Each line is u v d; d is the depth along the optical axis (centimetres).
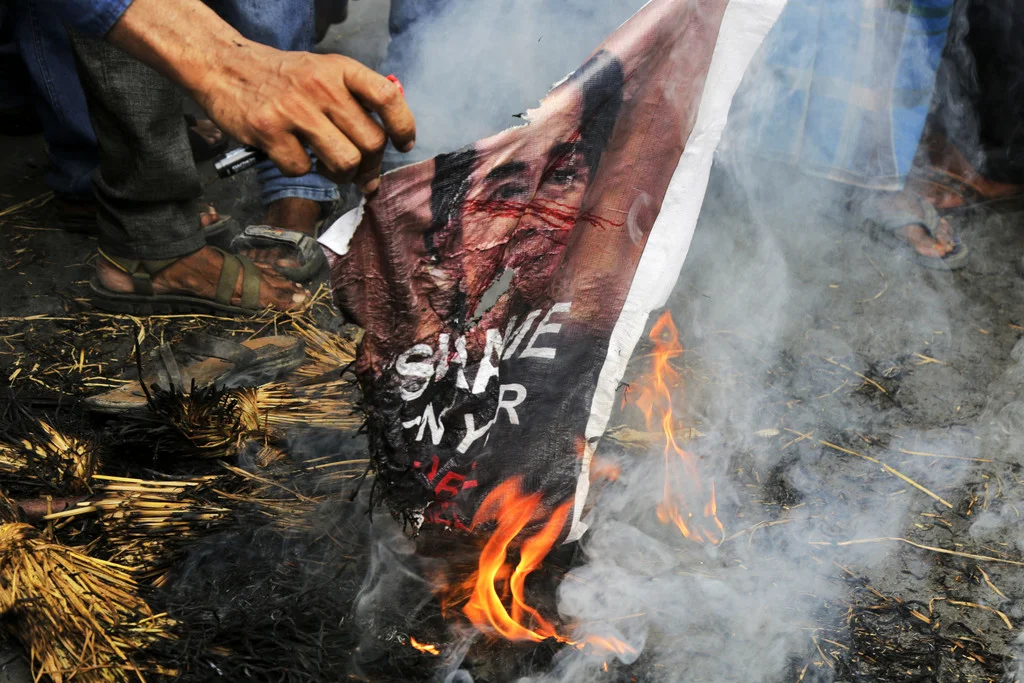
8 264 294
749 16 159
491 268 156
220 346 244
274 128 122
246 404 219
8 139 370
